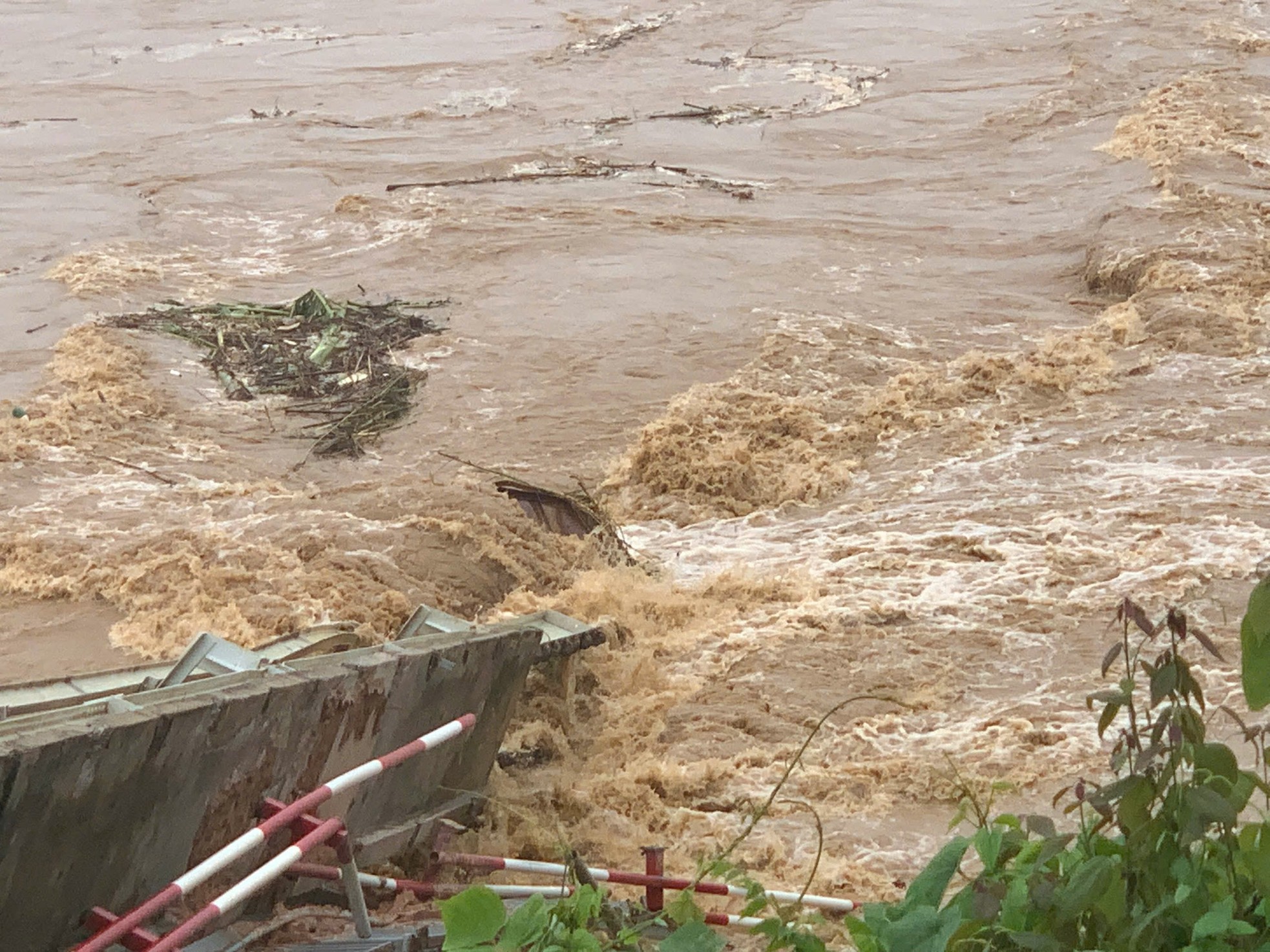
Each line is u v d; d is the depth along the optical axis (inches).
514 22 1950.1
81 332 986.1
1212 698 469.1
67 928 242.8
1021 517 678.5
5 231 1267.2
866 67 1654.8
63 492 754.8
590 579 627.5
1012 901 147.9
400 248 1173.7
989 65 1620.3
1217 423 776.9
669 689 531.2
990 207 1219.9
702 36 1834.4
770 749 477.4
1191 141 1259.8
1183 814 146.1
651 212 1235.9
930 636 559.8
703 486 761.0
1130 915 146.6
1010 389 844.0
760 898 183.8
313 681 298.7
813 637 567.2
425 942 274.4
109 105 1678.2
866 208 1238.9
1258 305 924.6
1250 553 606.9
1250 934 139.5
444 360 946.1
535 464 799.7
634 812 446.3
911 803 440.8
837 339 932.0
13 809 221.3
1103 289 1015.0
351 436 839.1
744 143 1441.9
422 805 371.2
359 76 1745.8
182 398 898.7
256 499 709.3
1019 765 451.5
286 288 1108.5
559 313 1010.7
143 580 603.5
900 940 147.8
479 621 592.1
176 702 263.3
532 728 475.5
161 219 1289.4
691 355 922.7
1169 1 1779.0
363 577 599.2
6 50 1921.8
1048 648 539.5
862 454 795.4
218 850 277.0
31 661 547.2
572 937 157.6
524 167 1400.1
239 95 1696.6
